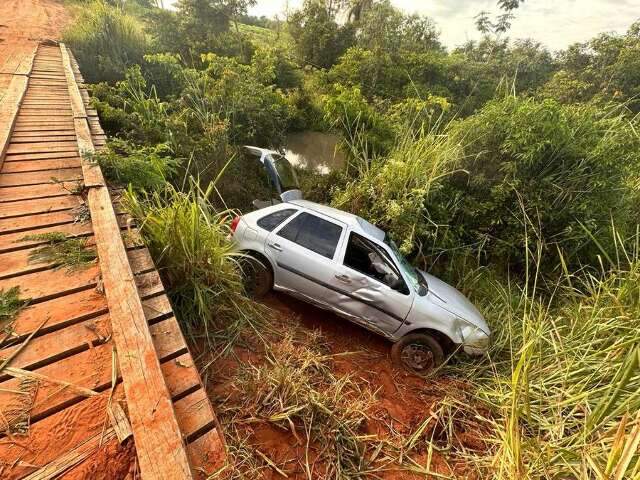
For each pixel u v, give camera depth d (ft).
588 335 13.35
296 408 9.93
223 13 57.26
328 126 50.49
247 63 56.44
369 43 76.48
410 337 14.87
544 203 20.65
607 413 7.78
